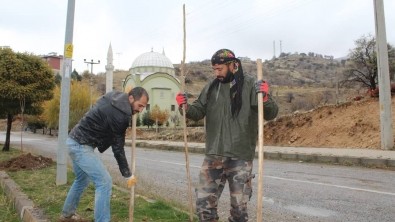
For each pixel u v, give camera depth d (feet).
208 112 12.71
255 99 12.03
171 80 222.89
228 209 21.25
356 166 40.45
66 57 27.20
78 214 17.56
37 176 28.63
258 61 11.76
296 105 163.22
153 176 34.55
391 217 19.26
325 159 44.55
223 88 12.50
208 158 12.44
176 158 53.52
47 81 57.31
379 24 46.96
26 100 55.67
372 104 58.75
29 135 169.48
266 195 25.08
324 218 19.40
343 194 25.08
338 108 62.85
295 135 63.41
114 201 20.18
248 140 12.10
